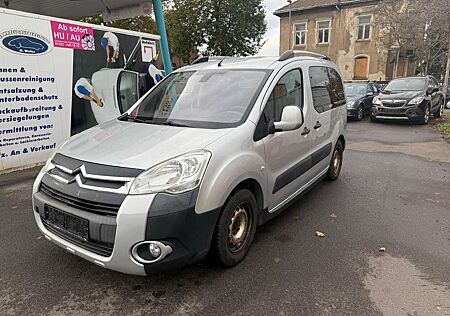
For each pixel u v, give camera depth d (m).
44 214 2.90
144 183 2.54
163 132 3.21
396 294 2.84
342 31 31.50
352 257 3.41
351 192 5.34
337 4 30.98
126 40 8.00
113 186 2.57
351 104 14.08
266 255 3.42
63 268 3.16
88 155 2.87
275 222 4.21
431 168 6.82
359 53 30.95
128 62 8.09
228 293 2.82
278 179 3.66
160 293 2.82
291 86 4.06
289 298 2.77
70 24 6.76
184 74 4.32
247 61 4.22
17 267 3.18
